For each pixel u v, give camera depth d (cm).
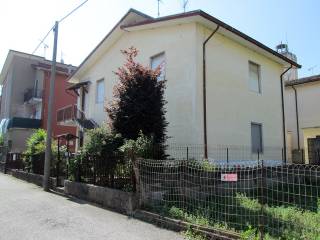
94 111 1828
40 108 3052
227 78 1355
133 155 812
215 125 1264
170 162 790
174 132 1239
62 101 2989
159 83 1058
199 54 1230
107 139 959
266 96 1595
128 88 1018
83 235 611
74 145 2005
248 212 682
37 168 1542
